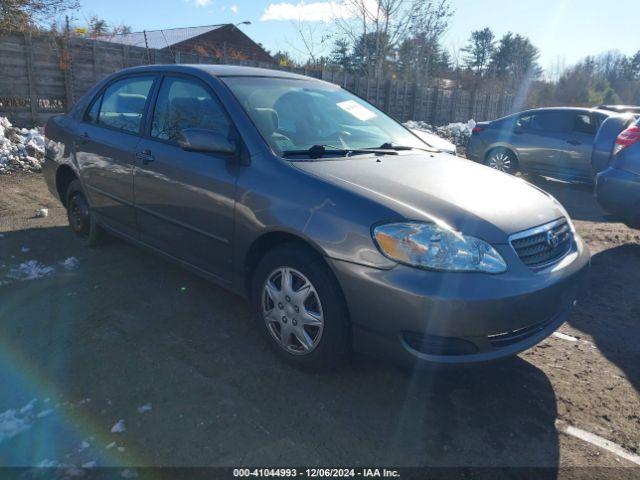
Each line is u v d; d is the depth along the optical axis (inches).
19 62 416.2
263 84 145.1
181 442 92.7
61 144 188.4
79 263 174.4
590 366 126.0
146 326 134.2
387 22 857.5
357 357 123.0
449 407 107.0
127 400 103.7
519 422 103.3
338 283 105.0
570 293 111.4
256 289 121.0
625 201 212.1
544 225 110.7
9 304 143.2
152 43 1025.5
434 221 98.7
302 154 123.7
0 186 274.1
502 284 96.5
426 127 758.5
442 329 94.6
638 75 3014.3
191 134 118.0
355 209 102.3
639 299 168.9
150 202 146.3
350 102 163.5
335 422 100.3
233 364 118.3
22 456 87.5
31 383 108.0
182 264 144.9
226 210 122.5
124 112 163.8
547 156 368.8
